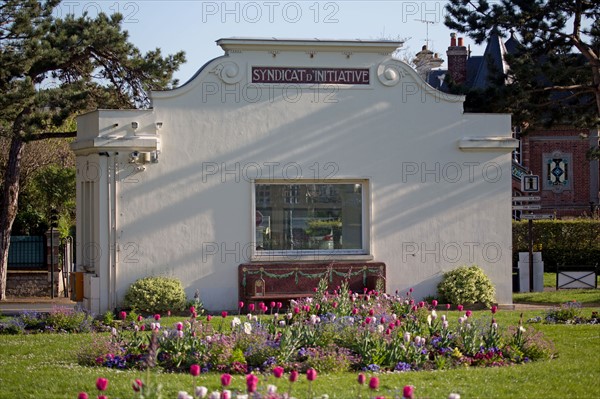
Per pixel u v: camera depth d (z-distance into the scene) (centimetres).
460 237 2095
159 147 1970
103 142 1930
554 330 1630
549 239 3375
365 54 2062
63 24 2519
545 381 1166
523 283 2573
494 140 2089
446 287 2047
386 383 1138
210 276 1994
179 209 1981
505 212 2111
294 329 1337
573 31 2775
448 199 2091
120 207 1955
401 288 2069
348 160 2053
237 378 1171
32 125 2373
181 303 1939
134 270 1959
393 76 2069
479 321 1459
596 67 2728
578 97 2914
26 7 2416
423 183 2083
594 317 1795
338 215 2069
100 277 1941
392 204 2070
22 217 3059
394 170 2072
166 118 1978
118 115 1953
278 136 2027
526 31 2761
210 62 2000
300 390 1095
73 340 1553
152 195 1969
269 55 2023
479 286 2052
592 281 2667
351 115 2055
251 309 1916
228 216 2005
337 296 1694
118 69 2684
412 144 2080
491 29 2791
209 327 1395
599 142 4434
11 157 2612
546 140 4506
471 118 2102
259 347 1268
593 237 3366
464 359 1303
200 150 1994
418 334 1367
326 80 2047
